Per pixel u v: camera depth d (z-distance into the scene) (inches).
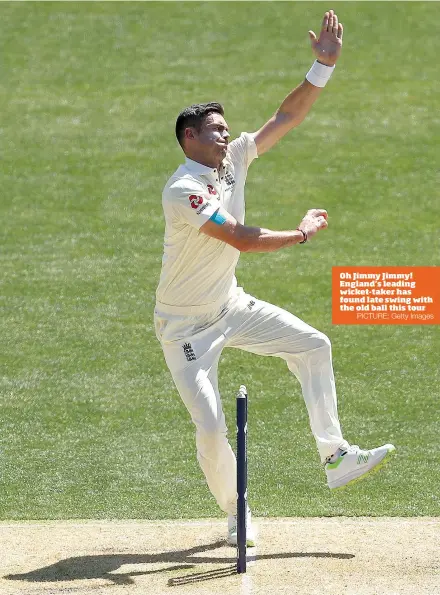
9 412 1229.7
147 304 1492.4
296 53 2300.7
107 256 1622.8
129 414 1227.9
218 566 830.5
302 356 879.7
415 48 2315.5
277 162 1911.9
